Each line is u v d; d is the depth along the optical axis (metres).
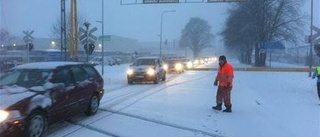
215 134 9.65
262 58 68.50
